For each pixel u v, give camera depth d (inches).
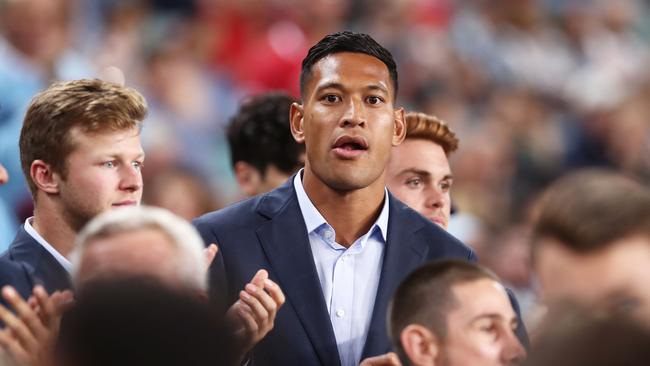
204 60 726.5
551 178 776.9
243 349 225.6
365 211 264.4
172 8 751.7
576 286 198.4
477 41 861.2
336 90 255.6
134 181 257.6
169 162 598.2
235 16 756.0
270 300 226.2
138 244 200.4
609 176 208.8
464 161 735.1
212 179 649.0
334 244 264.8
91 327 148.6
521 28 901.8
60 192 255.8
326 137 254.8
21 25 503.5
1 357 187.5
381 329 258.2
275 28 764.0
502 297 216.5
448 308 214.7
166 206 536.1
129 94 261.7
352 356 258.7
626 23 973.2
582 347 158.6
